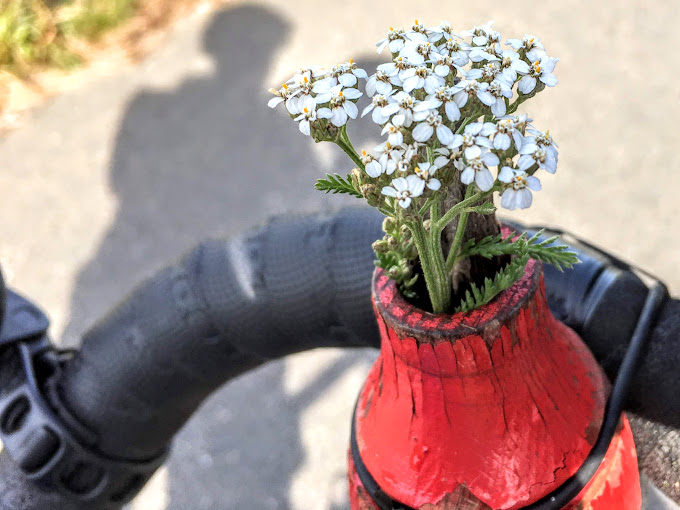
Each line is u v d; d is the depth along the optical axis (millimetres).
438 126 93
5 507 175
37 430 174
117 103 605
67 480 178
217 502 391
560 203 460
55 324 478
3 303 171
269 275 165
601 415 125
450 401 115
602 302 144
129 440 182
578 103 512
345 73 99
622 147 480
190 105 590
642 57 532
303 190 512
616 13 566
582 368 129
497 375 113
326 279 163
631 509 124
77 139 587
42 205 549
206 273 172
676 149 471
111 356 177
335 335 171
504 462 117
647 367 135
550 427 118
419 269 119
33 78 629
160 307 175
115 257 505
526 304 111
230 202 518
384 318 114
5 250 526
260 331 170
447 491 119
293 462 398
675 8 559
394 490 123
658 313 139
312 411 416
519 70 98
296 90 99
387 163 94
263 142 551
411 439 121
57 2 654
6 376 180
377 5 629
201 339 173
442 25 102
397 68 97
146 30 651
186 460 409
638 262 423
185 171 545
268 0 660
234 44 628
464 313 111
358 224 165
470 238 113
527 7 588
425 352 111
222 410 426
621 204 451
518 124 92
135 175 552
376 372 135
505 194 90
